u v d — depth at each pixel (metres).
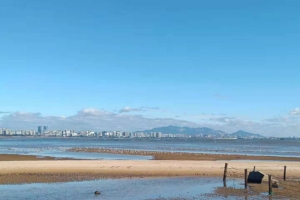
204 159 74.00
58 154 88.69
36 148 124.94
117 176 44.06
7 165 50.19
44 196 31.55
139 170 48.78
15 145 160.12
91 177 42.81
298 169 52.12
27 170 46.50
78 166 50.72
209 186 38.03
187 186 37.88
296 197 32.34
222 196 32.62
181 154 91.44
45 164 51.88
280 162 63.34
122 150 112.44
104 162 55.88
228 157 80.62
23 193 32.72
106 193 33.38
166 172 47.69
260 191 35.16
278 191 35.22
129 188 36.16
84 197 31.44
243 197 32.22
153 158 76.38
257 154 96.38
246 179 37.56
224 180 41.19
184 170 49.47
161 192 34.25
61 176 42.91
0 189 34.56
